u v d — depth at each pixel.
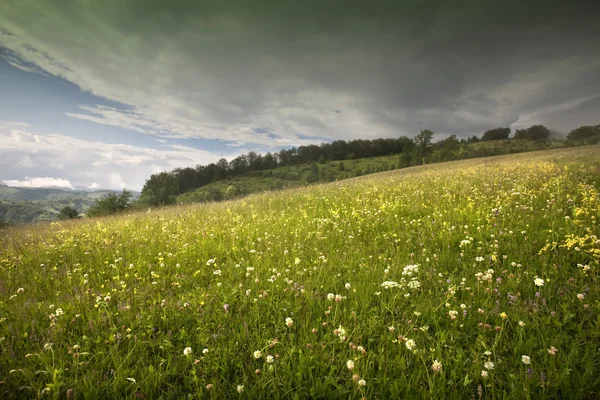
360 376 2.41
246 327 3.03
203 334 3.07
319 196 12.54
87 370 2.58
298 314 3.38
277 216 9.23
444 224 5.77
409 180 16.14
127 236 7.67
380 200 9.22
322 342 2.81
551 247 4.27
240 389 2.26
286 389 2.37
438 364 2.24
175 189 68.25
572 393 2.09
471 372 2.37
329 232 6.57
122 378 2.49
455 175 16.19
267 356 2.51
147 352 2.90
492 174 13.83
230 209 12.02
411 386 2.30
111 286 4.41
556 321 2.81
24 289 4.53
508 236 4.89
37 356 2.76
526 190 7.88
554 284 3.46
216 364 2.60
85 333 3.25
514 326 2.90
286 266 4.88
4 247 7.36
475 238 5.17
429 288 3.81
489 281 3.49
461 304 3.20
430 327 3.10
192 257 5.67
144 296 4.04
